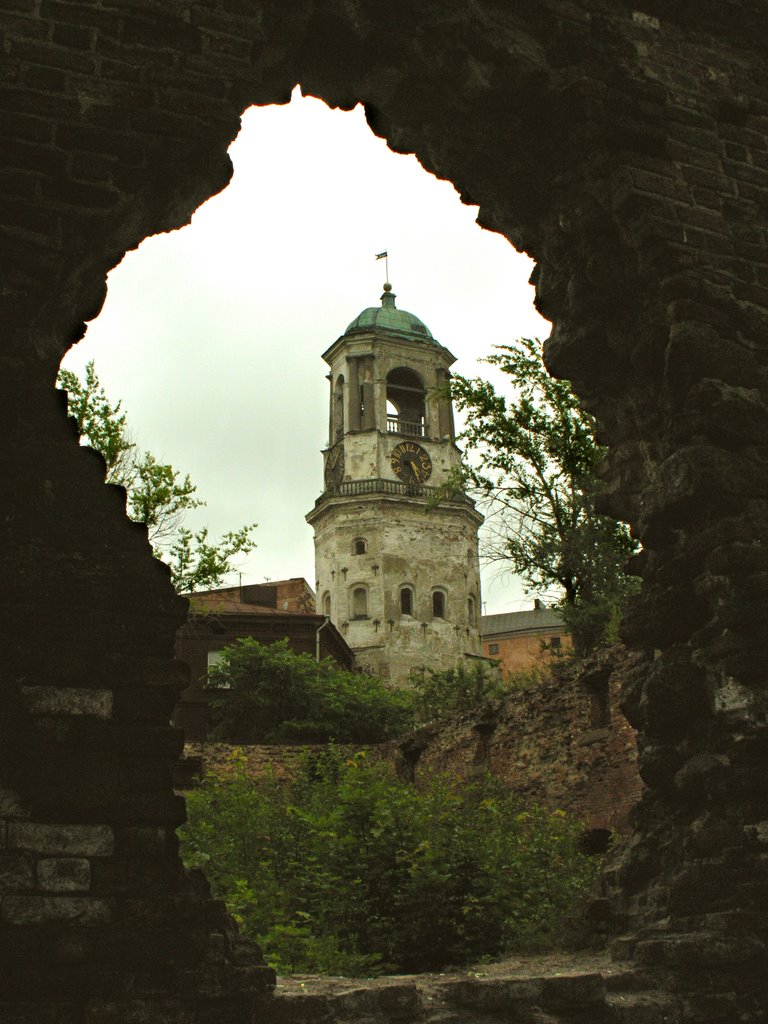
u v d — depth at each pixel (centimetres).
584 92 749
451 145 793
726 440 703
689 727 688
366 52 741
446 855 927
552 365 802
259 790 1675
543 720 1759
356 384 6556
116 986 502
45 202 584
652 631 712
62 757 525
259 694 3672
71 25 614
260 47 662
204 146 625
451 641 6094
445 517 6331
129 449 2530
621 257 752
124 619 554
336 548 6209
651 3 802
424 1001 565
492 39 739
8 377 550
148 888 521
